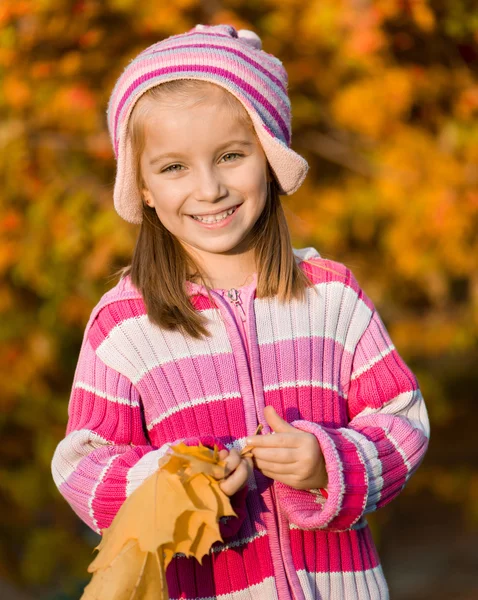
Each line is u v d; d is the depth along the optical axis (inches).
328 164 255.1
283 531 89.3
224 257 97.4
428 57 223.1
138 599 78.3
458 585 344.2
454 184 223.1
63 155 225.3
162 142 89.4
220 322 94.5
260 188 92.2
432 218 221.3
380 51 215.3
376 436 91.2
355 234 254.1
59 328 248.2
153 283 95.2
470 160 225.3
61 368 265.6
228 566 88.2
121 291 96.6
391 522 391.2
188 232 92.1
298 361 94.3
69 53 207.8
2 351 246.4
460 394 413.1
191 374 92.2
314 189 248.2
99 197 221.8
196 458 80.0
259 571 88.4
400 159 227.5
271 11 215.5
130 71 92.1
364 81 221.6
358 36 203.3
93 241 220.4
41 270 222.2
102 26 207.3
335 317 97.6
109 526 85.1
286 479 84.5
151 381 92.7
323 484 86.5
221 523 84.5
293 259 97.6
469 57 223.1
